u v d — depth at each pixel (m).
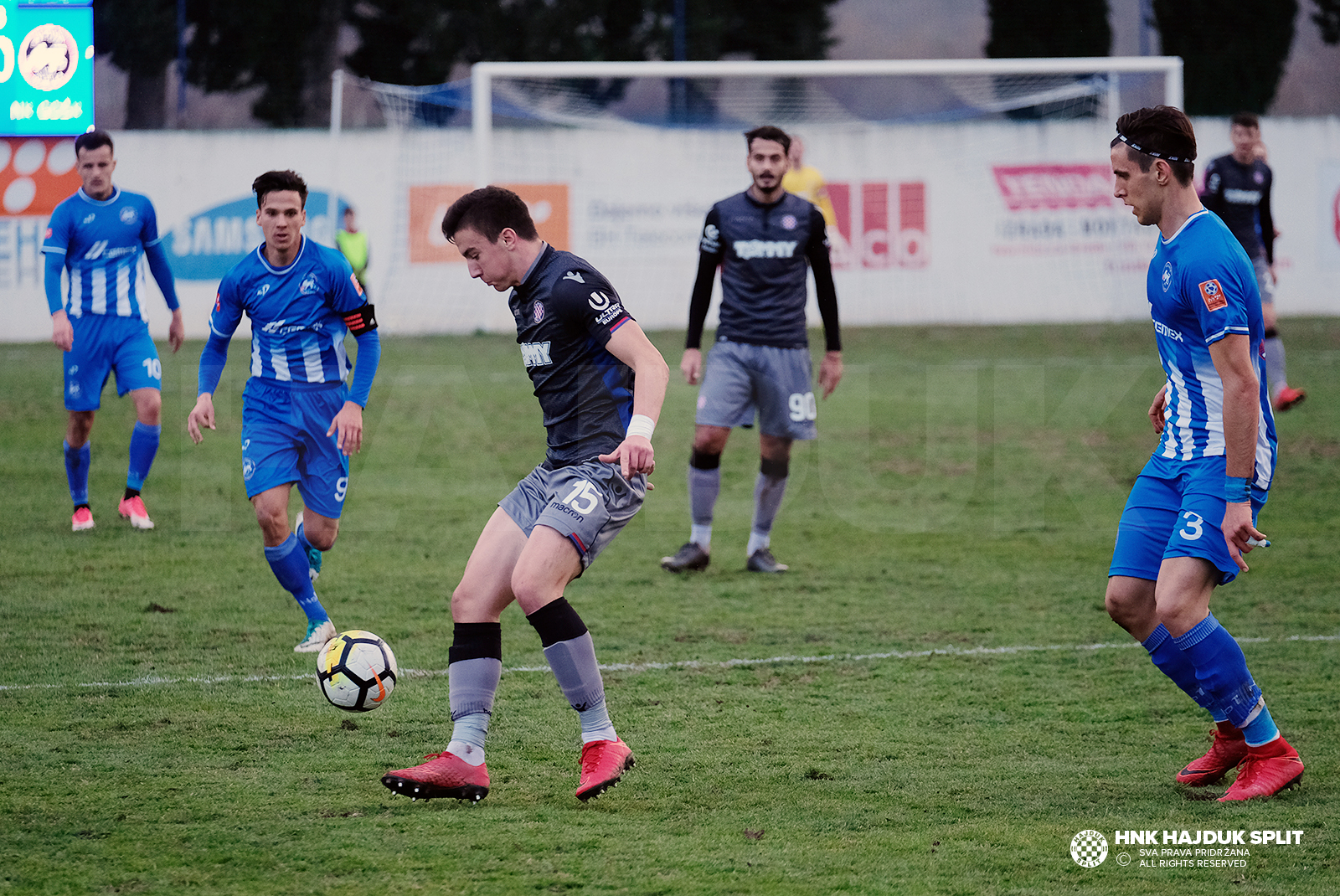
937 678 15.07
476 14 67.81
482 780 10.78
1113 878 9.48
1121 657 16.00
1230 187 29.08
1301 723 13.16
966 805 11.05
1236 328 10.30
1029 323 58.88
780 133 20.16
